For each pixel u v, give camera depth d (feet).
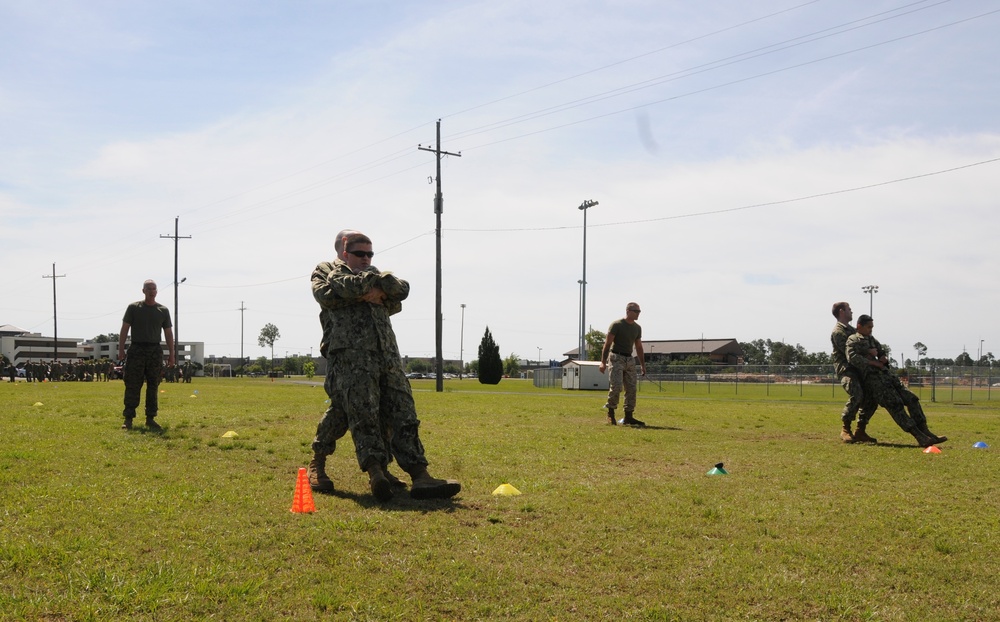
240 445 28.53
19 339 403.13
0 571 12.93
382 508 18.57
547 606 12.57
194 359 364.79
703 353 342.03
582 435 35.70
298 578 13.24
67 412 42.73
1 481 19.81
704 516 18.42
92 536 14.99
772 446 32.94
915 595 13.50
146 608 11.73
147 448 27.04
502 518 17.76
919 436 33.42
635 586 13.58
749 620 12.31
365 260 21.88
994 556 15.64
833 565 14.93
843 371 35.81
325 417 21.11
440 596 12.79
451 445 30.71
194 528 15.97
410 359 500.74
